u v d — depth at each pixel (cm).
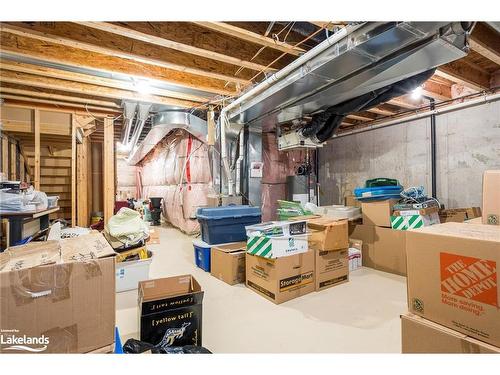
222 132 404
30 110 414
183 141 563
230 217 325
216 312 212
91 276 100
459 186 378
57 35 225
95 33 241
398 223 304
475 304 91
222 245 315
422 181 425
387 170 477
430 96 369
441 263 100
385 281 283
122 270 257
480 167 357
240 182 445
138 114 425
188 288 183
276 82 284
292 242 239
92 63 285
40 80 327
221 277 285
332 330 186
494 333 87
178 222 593
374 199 330
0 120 396
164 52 274
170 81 327
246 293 250
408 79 266
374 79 253
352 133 534
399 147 458
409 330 108
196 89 352
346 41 205
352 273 310
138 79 320
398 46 199
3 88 349
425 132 420
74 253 111
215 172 468
